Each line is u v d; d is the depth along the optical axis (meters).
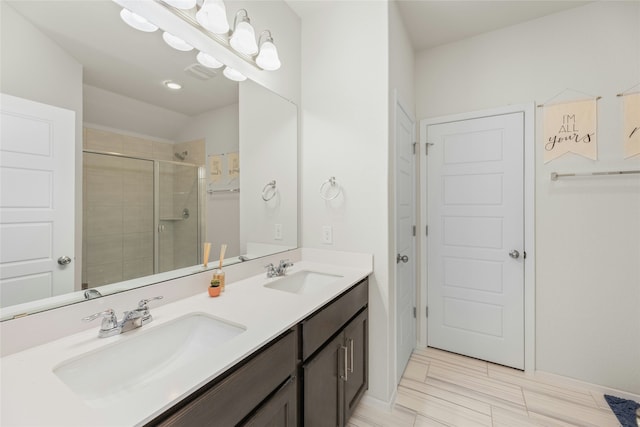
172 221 1.22
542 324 1.97
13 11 0.79
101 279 0.98
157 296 1.11
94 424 0.51
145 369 0.89
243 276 1.52
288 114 1.85
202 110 1.34
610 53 1.78
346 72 1.78
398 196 1.89
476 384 1.89
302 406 1.06
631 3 1.72
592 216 1.82
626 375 1.75
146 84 1.12
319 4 1.82
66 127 0.90
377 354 1.69
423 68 2.38
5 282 0.77
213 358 0.74
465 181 2.22
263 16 1.63
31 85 0.83
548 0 1.80
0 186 0.77
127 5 1.01
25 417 0.53
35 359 0.74
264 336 0.86
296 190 1.93
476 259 2.19
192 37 1.24
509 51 2.07
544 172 1.96
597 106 1.81
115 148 1.03
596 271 1.82
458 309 2.27
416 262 2.40
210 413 0.68
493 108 2.12
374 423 1.55
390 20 1.68
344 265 1.79
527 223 2.00
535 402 1.71
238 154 1.53
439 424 1.54
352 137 1.76
